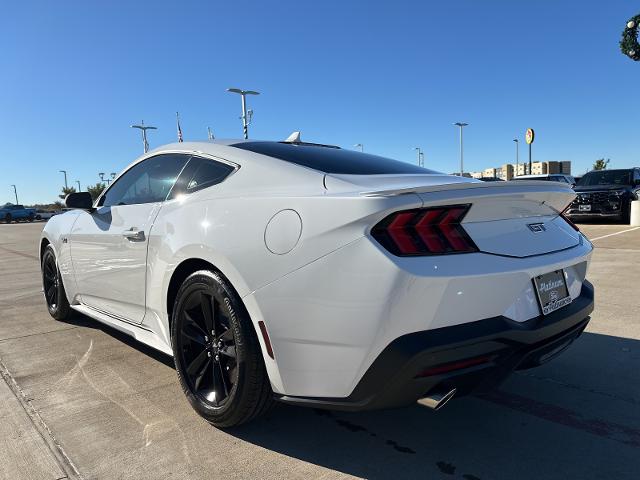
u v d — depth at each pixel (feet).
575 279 8.45
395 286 6.18
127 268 10.66
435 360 6.32
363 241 6.41
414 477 7.18
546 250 7.64
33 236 67.46
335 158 9.60
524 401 9.59
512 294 6.88
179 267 9.00
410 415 9.10
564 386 10.20
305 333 6.90
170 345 9.67
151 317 10.17
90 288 12.66
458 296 6.41
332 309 6.62
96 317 12.78
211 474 7.25
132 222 10.55
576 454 7.73
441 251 6.48
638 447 7.90
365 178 8.15
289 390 7.26
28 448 7.97
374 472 7.30
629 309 15.55
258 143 10.07
